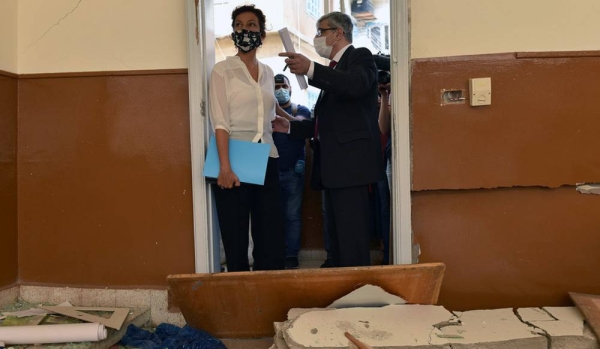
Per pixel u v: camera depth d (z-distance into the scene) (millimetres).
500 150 2715
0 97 2941
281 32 2654
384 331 2279
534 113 2699
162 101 2932
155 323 2949
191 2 2818
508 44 2705
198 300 2568
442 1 2725
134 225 2969
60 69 3020
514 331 2342
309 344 2188
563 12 2682
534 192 2744
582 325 2410
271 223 2816
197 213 2855
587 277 2727
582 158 2695
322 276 2451
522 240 2750
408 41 2725
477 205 2762
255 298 2545
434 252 2779
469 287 2768
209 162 2729
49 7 3023
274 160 2863
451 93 2730
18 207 3080
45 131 3043
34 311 2844
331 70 2568
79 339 2434
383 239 3588
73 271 3031
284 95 3893
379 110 3629
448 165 2732
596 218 2723
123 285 2984
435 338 2238
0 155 2955
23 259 3082
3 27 2963
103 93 2980
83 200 3016
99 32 2984
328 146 2727
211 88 2723
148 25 2941
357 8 6359
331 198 2785
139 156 2959
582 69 2686
